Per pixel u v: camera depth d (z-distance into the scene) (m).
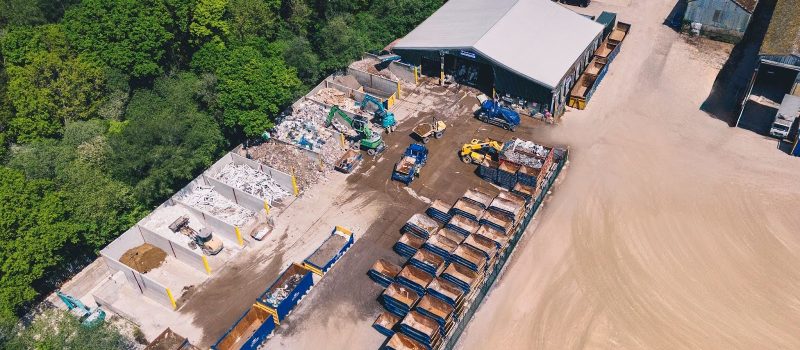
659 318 49.66
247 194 60.00
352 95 74.88
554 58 72.12
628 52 82.56
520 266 54.69
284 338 49.84
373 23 84.06
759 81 75.69
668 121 70.38
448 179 63.62
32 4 75.44
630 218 58.50
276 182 63.28
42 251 51.03
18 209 51.03
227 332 48.34
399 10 85.00
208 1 71.88
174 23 73.12
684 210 59.06
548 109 70.38
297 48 74.38
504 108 70.00
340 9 84.81
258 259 56.47
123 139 60.09
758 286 51.66
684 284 52.16
